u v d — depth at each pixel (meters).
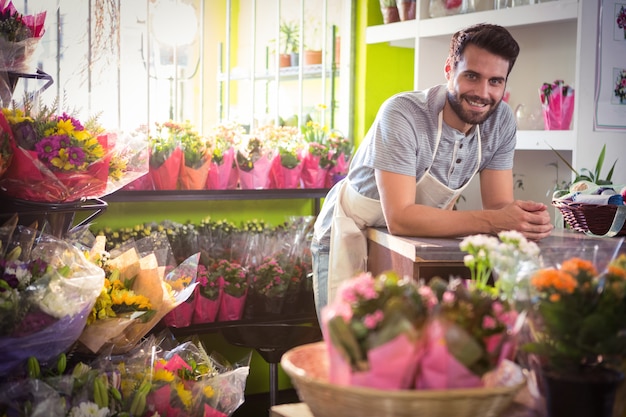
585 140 3.66
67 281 2.52
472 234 2.71
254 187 4.21
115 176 2.85
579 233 2.95
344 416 1.31
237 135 4.25
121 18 4.17
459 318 1.35
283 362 1.43
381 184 2.80
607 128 3.73
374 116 4.94
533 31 4.22
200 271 3.93
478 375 1.32
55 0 3.44
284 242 4.22
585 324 1.44
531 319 1.52
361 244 3.02
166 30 4.50
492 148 3.02
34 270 2.53
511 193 3.13
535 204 2.69
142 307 2.92
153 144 3.86
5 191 2.67
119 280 3.01
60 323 2.48
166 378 2.86
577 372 1.49
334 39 5.02
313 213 4.71
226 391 3.07
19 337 2.43
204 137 4.07
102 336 2.77
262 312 4.12
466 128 2.87
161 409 2.82
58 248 2.65
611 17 3.68
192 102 6.04
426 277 2.58
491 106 2.73
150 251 3.27
